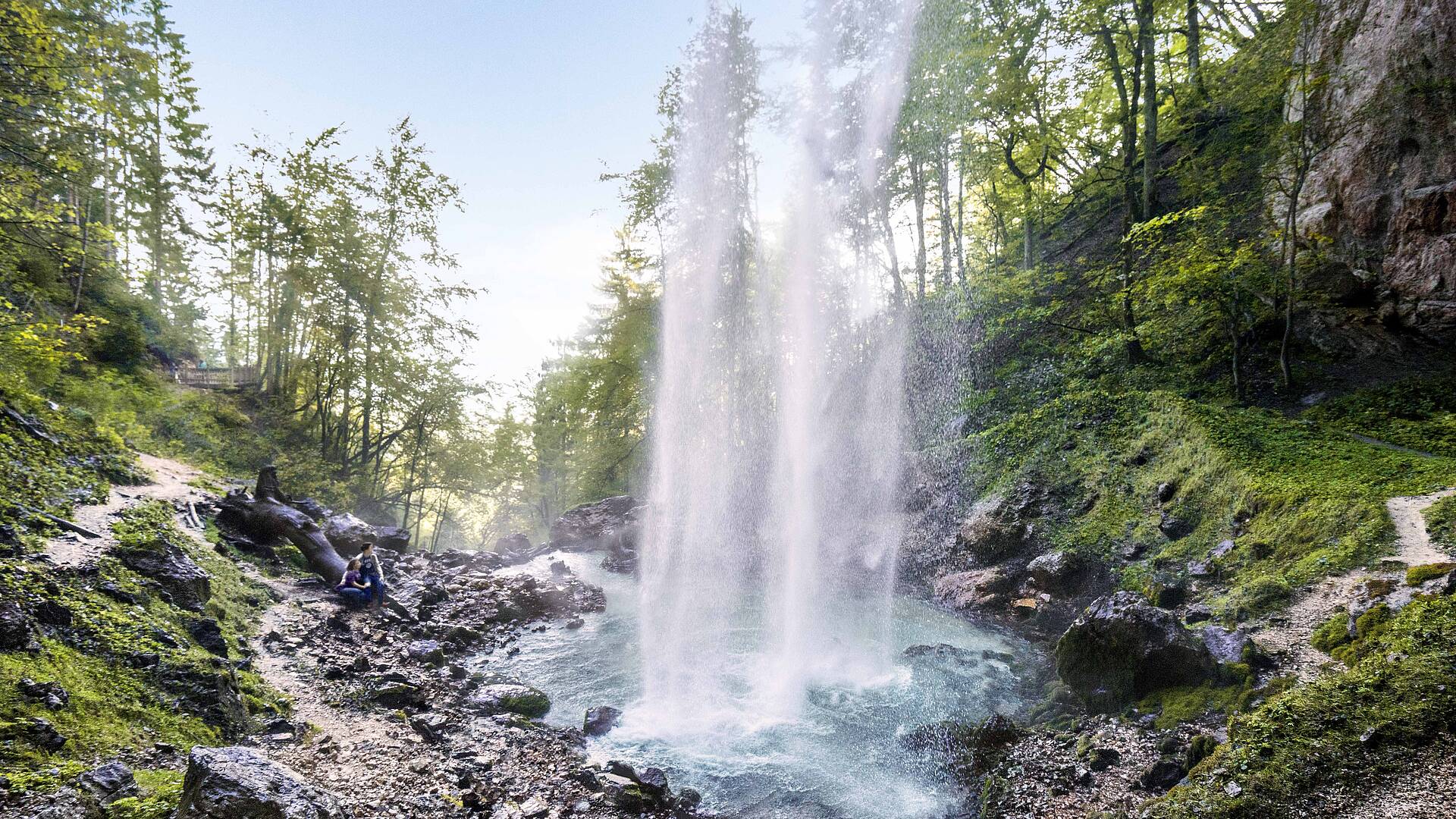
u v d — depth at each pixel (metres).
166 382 25.81
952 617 13.49
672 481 26.45
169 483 14.44
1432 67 14.76
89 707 5.02
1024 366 22.55
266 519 13.59
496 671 10.42
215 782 3.49
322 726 6.85
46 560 7.12
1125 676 7.96
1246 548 10.74
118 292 27.16
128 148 23.70
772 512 22.61
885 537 19.06
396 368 28.77
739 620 13.66
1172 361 18.03
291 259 26.83
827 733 8.20
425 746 6.98
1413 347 14.49
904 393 23.89
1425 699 5.20
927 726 8.27
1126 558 12.91
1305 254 16.72
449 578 15.92
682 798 6.58
